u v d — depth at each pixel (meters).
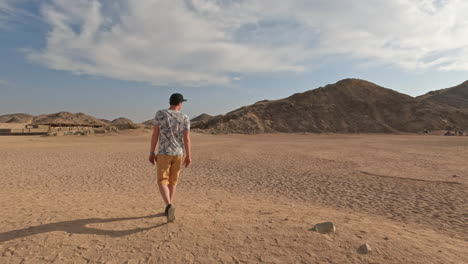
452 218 5.30
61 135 45.16
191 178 9.94
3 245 2.82
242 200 6.33
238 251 2.78
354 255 2.69
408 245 2.96
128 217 3.88
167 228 3.39
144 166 12.73
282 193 7.62
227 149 23.14
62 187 7.74
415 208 6.05
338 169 12.17
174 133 3.61
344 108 100.06
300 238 3.07
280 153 19.83
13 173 10.23
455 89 141.62
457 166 12.98
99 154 18.12
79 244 2.88
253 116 94.75
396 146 27.86
